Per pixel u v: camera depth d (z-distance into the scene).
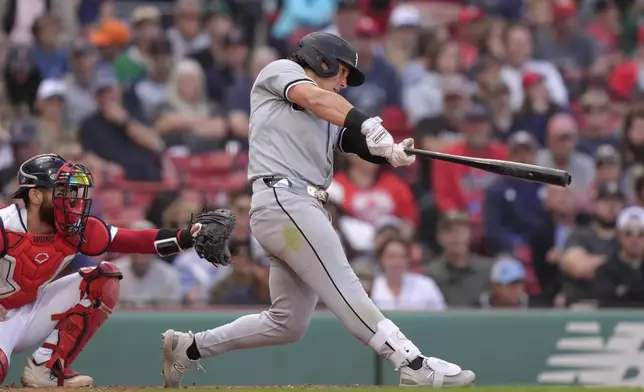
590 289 30.48
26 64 37.25
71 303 18.42
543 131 38.91
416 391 15.33
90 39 39.09
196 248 17.50
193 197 32.25
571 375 26.62
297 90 16.47
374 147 16.22
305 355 25.44
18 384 24.03
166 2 44.12
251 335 17.81
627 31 45.84
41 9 41.69
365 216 33.50
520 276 30.11
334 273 16.48
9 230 17.25
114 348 24.91
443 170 35.53
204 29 39.66
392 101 39.09
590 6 46.44
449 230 30.45
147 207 31.59
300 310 17.56
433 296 29.33
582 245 31.28
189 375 25.11
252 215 16.91
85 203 17.52
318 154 16.97
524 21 44.00
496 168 16.03
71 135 34.88
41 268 17.59
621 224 30.64
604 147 36.03
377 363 25.53
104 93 34.28
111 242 17.81
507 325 26.41
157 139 34.81
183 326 25.17
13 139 34.41
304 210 16.55
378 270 30.09
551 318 26.67
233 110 37.53
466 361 26.09
